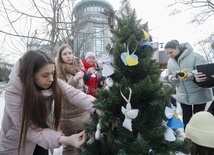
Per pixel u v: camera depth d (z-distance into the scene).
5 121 1.43
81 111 2.13
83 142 1.21
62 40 4.50
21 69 1.29
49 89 1.45
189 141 1.19
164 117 1.15
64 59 2.33
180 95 3.03
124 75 1.18
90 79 2.67
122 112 1.09
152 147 1.12
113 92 1.17
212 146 1.23
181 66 2.99
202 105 2.92
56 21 4.04
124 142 1.13
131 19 1.19
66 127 2.12
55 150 2.79
